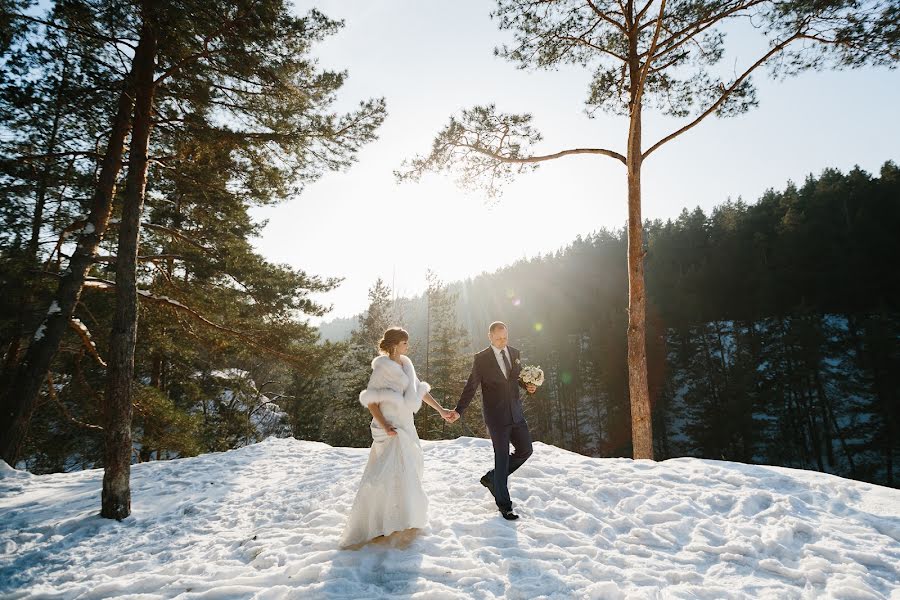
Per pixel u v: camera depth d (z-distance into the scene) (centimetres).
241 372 2005
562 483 460
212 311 1116
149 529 447
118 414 502
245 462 748
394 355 367
